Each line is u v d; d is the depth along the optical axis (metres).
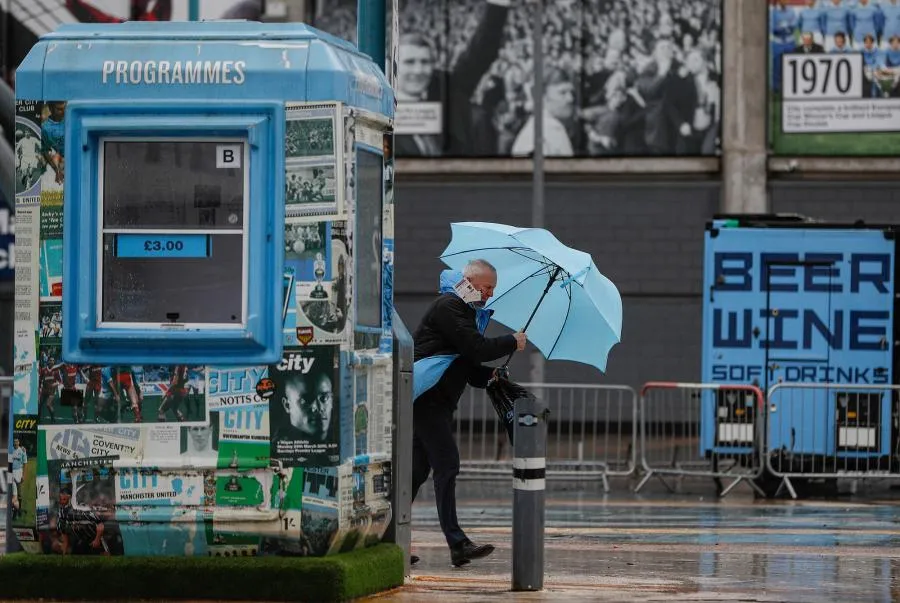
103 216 14.73
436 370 18.58
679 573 18.52
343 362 14.38
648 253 52.62
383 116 15.32
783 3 51.44
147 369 14.55
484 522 26.27
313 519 14.36
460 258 19.62
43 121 14.74
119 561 14.45
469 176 52.75
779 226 34.09
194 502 14.46
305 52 14.51
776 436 33.66
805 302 33.97
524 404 16.19
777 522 26.61
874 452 33.38
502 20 52.25
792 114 51.66
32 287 14.77
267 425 14.40
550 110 52.22
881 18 51.16
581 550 21.42
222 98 14.49
